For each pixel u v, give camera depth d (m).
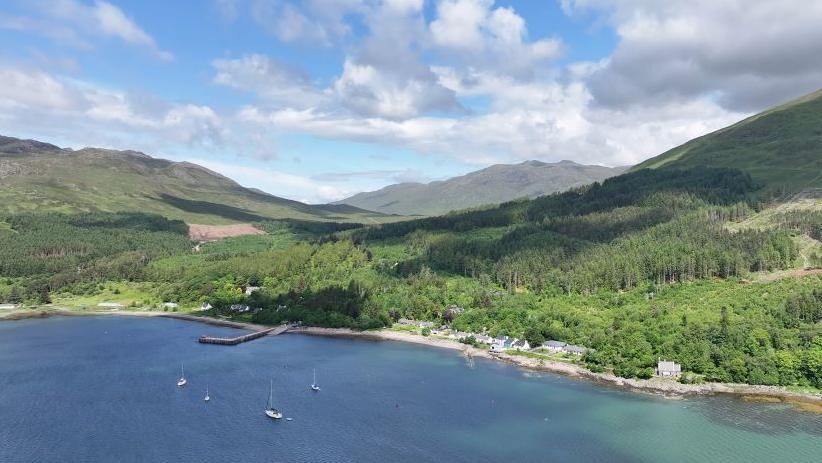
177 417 196.00
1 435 179.62
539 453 168.88
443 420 194.12
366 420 194.12
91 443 174.38
